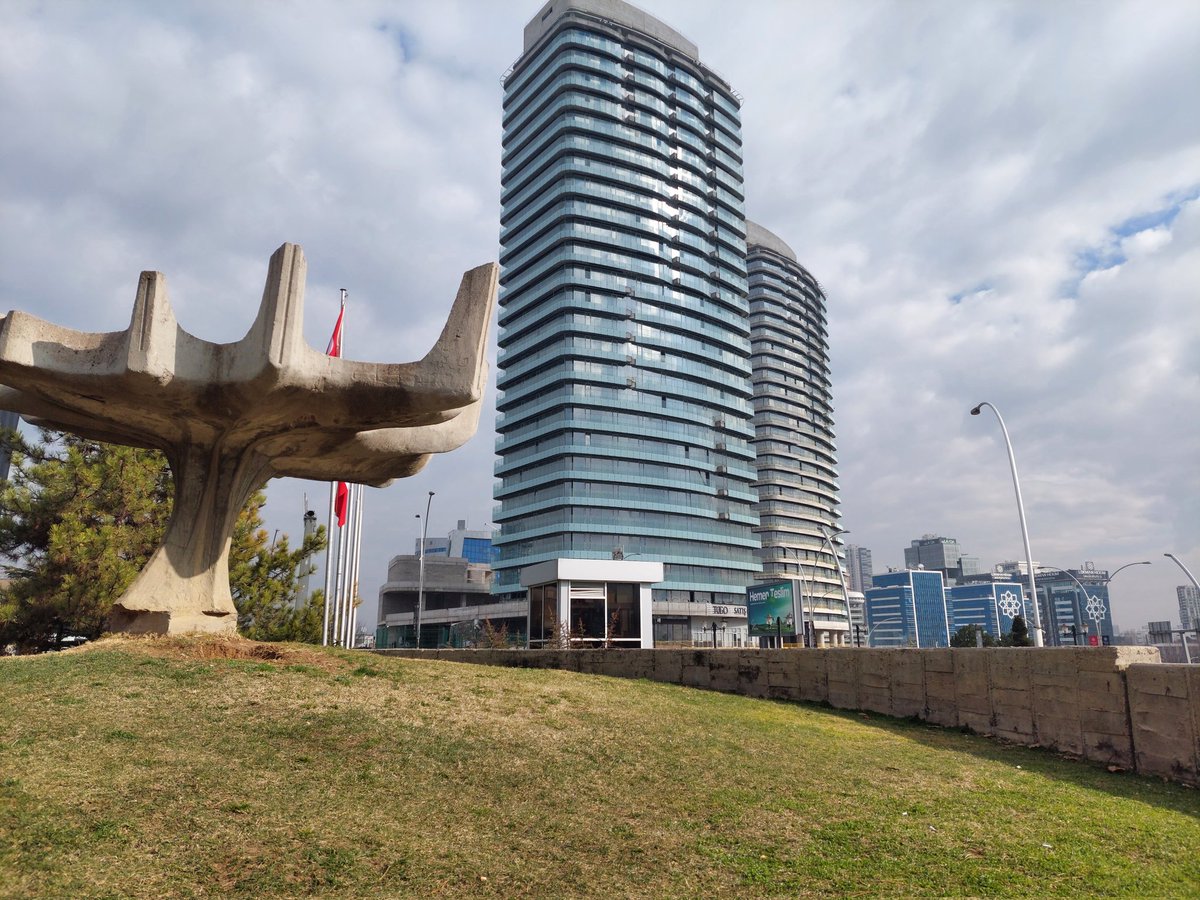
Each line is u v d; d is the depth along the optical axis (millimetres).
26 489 23844
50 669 11180
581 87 109000
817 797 9297
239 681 11516
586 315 102875
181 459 15305
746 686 19469
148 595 14352
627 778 9562
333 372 13555
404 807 8117
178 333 13219
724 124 123000
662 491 100625
